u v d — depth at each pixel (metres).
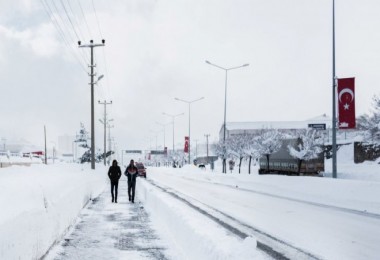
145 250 8.31
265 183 28.81
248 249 5.38
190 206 17.06
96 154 105.06
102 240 9.29
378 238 10.17
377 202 17.11
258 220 13.19
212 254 5.98
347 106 22.95
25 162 46.69
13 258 5.44
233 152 64.00
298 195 22.81
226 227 11.62
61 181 11.40
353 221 13.05
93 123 35.91
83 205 15.68
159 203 13.54
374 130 31.67
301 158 39.91
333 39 23.48
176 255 7.88
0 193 6.17
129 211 14.70
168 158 147.75
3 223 5.11
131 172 18.53
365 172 42.56
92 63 35.72
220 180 38.44
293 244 9.36
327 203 18.97
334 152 22.95
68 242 9.02
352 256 8.24
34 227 6.69
